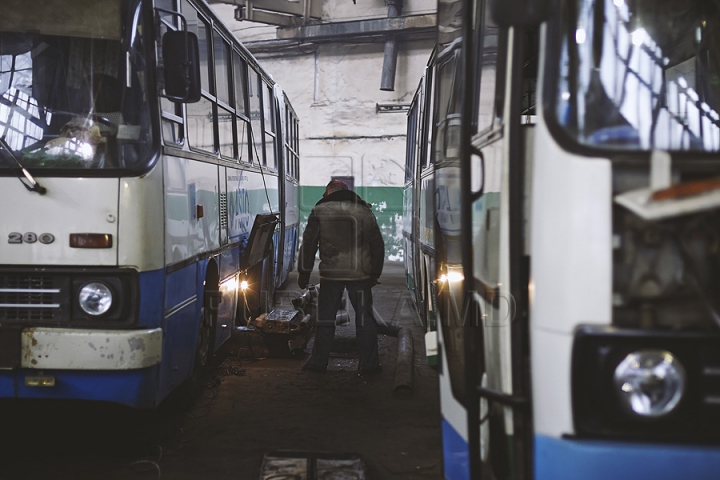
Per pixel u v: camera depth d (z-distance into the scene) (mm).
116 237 4031
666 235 2111
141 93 4266
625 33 2615
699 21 2920
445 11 4258
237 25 18328
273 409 5547
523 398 2488
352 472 3994
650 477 2092
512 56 2617
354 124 15734
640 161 2131
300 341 7344
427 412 5551
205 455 4465
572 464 2115
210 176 5801
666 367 2102
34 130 4137
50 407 5168
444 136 4023
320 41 15773
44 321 4012
